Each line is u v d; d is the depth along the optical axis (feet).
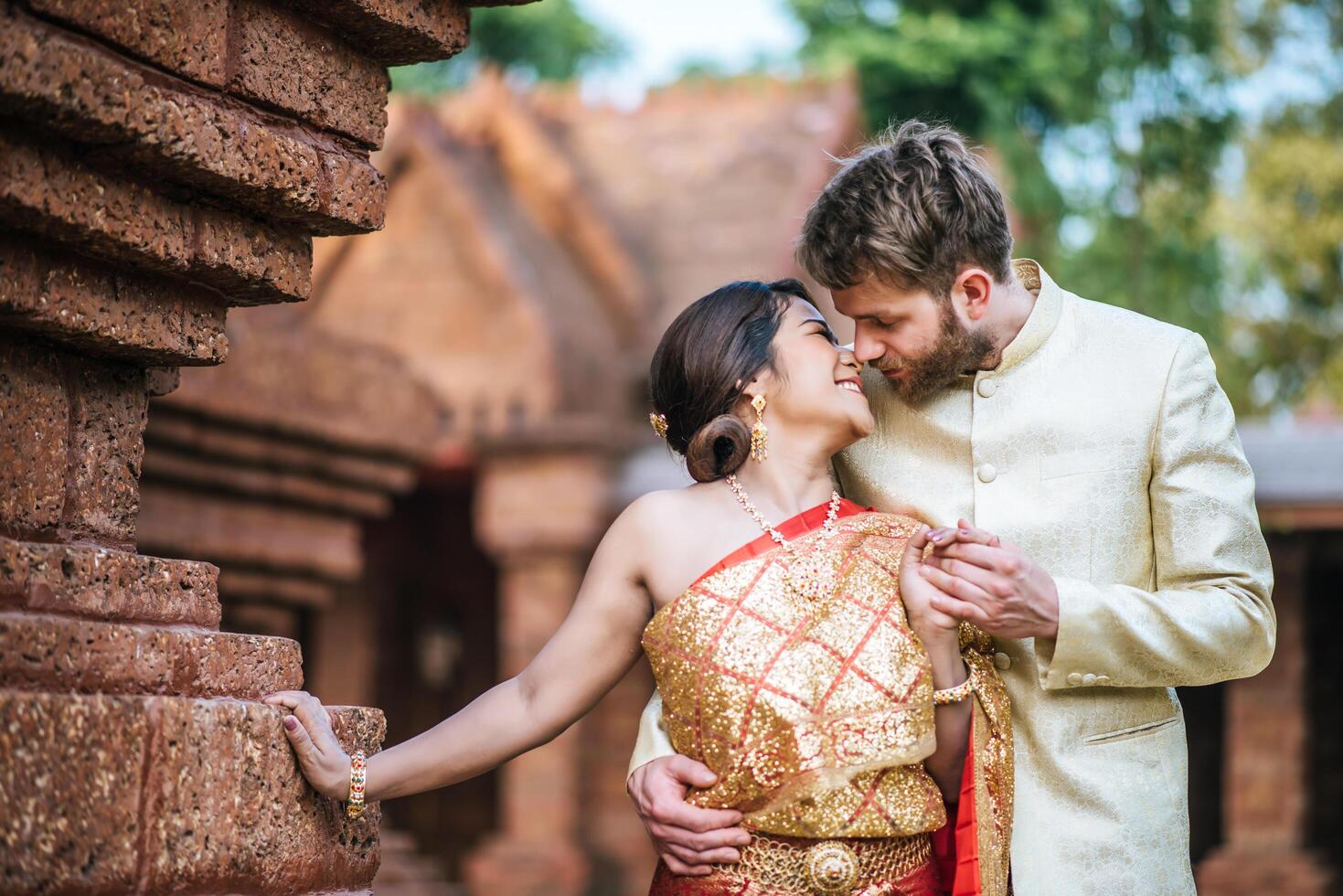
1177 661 7.45
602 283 40.01
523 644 35.06
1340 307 45.73
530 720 7.57
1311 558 33.22
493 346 36.14
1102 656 7.39
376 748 7.71
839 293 7.86
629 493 35.09
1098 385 7.99
